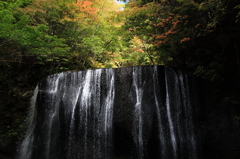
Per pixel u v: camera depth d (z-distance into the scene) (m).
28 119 9.57
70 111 7.95
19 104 9.73
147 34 8.78
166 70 7.71
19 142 9.08
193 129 7.35
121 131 7.10
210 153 7.04
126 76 7.51
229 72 7.14
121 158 7.11
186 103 7.63
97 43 11.38
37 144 8.28
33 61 10.94
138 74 7.45
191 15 7.30
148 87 7.29
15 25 7.00
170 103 7.39
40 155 8.09
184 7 6.84
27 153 8.51
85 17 11.20
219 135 6.99
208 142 7.11
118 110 7.20
